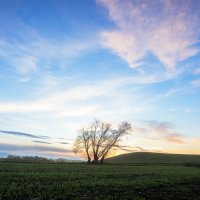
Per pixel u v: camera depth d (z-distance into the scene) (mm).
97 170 42625
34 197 15195
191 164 93812
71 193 17031
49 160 87375
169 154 177375
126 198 16719
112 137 102625
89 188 19484
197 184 26844
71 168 46344
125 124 103625
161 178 29938
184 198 18562
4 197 14602
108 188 19906
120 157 165375
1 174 26031
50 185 19500
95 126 102750
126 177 29781
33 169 37469
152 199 17594
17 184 19219
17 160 80125
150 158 159875
